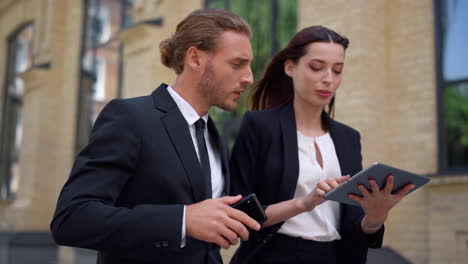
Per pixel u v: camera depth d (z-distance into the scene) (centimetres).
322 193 181
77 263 898
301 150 221
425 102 518
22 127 1145
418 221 501
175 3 800
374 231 203
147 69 813
